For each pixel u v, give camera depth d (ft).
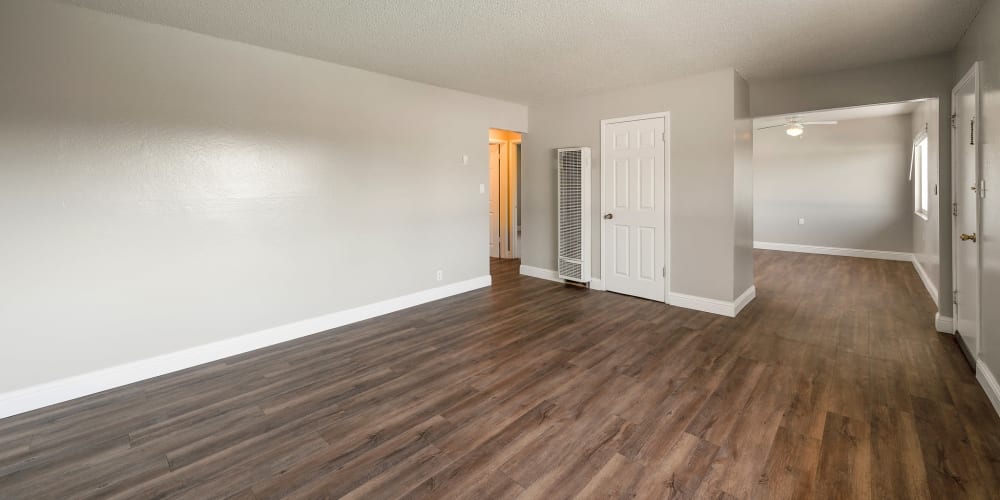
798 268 21.76
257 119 11.53
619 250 16.84
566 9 9.22
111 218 9.47
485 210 18.10
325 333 12.89
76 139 8.98
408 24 10.01
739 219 14.40
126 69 9.52
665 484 6.17
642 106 15.67
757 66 13.21
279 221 12.07
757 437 7.29
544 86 15.75
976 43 9.50
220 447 7.25
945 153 12.07
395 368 10.33
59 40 8.71
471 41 11.09
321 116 12.76
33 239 8.62
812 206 26.07
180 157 10.33
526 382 9.48
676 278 15.26
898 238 23.56
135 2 8.74
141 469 6.70
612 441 7.25
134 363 9.87
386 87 14.28
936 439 7.11
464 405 8.52
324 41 11.10
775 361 10.42
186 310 10.59
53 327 8.89
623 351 11.19
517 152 24.91
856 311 14.44
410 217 15.30
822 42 11.17
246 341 11.58
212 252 10.94
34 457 7.05
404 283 15.26
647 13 9.42
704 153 14.25
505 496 5.99
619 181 16.60
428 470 6.57
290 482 6.34
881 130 23.75
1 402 8.34
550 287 18.21
